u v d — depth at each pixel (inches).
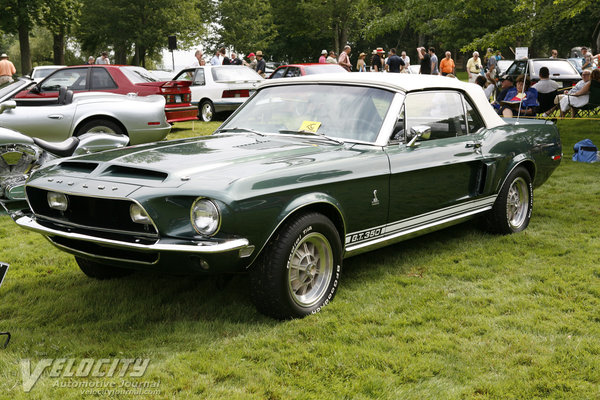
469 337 140.0
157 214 130.7
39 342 137.9
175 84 502.0
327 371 123.6
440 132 191.6
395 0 740.7
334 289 159.0
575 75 706.8
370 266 191.5
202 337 139.9
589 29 1723.7
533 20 588.1
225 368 124.3
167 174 137.5
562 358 128.0
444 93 196.5
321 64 661.9
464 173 196.5
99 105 352.5
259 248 137.6
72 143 255.6
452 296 165.3
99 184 139.4
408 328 144.2
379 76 189.0
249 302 161.0
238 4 1863.9
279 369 124.4
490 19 1680.6
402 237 179.3
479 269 187.3
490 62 891.4
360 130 173.2
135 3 1616.6
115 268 182.2
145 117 365.1
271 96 196.2
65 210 146.6
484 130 211.5
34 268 195.8
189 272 136.7
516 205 228.1
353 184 157.1
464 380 120.1
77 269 195.0
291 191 141.2
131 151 161.9
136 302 162.7
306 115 182.4
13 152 246.8
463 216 201.8
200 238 131.0
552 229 231.9
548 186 311.1
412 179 175.2
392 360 127.3
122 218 136.8
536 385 117.7
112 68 474.3
